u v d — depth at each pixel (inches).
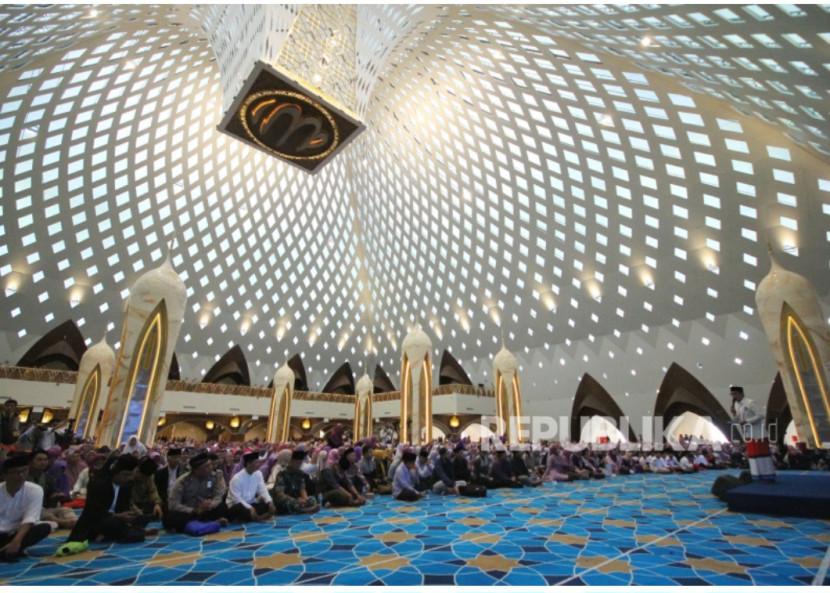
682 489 414.9
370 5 601.0
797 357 562.6
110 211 1173.7
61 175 1052.5
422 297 1568.7
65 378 1133.1
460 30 839.7
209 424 1488.7
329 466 320.2
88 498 189.9
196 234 1341.0
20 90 832.3
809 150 674.2
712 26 449.7
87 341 1250.0
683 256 978.1
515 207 1173.1
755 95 550.6
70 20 649.6
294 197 1472.7
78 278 1200.2
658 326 1106.7
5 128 887.7
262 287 1531.7
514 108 960.3
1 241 1055.0
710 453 808.3
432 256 1461.6
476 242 1323.8
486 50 859.4
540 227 1166.3
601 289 1155.9
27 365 1168.2
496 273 1339.8
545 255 1207.6
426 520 251.3
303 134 600.1
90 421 911.7
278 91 506.3
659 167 878.4
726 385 993.5
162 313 533.6
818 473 459.8
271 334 1599.4
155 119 1094.4
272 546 187.9
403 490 337.7
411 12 674.8
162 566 157.5
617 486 448.5
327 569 153.8
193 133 1181.1
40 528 174.1
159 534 211.9
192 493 228.1
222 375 1503.4
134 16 758.5
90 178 1098.7
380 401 1611.7
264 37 468.8
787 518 250.5
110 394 494.3
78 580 140.3
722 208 861.2
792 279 580.4
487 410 1395.2
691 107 743.1
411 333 783.7
